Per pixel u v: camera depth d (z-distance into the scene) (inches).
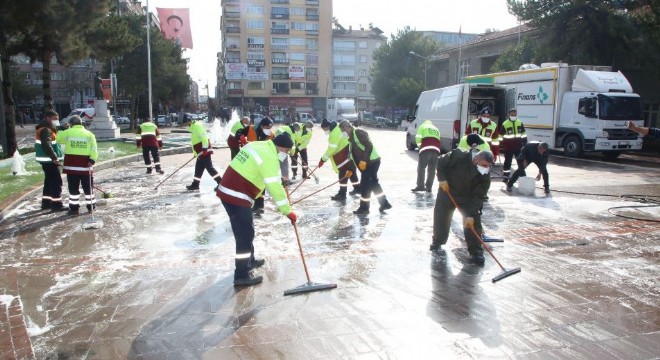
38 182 426.9
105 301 173.3
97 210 327.0
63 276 198.8
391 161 655.1
